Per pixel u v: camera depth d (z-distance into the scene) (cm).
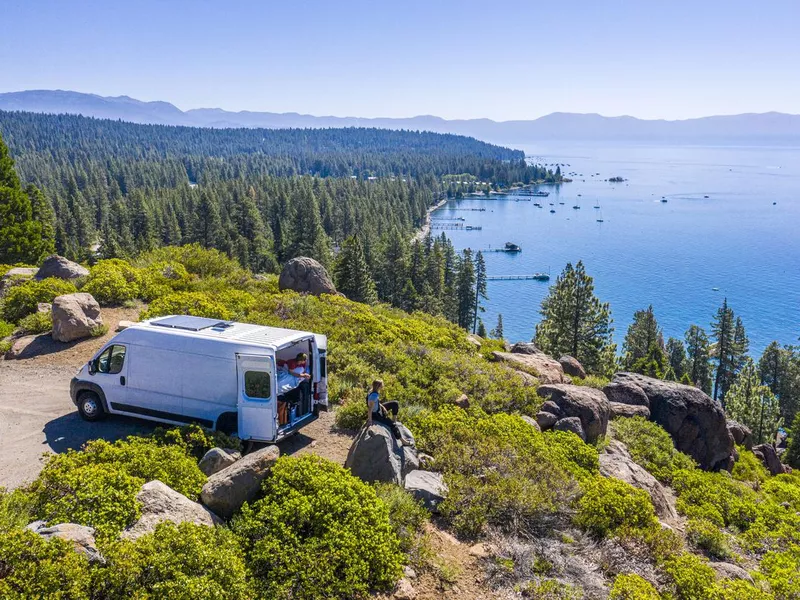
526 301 13438
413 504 984
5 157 4038
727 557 1300
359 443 1059
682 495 1681
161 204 15288
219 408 1190
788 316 12562
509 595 848
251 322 2098
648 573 1007
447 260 11875
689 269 17162
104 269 2467
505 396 1820
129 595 623
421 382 1823
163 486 831
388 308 3309
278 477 919
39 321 1917
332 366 1795
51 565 587
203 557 689
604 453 1722
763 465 2842
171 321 1321
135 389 1251
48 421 1301
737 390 6919
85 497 768
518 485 1122
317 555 798
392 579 815
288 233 10688
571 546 1027
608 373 5559
